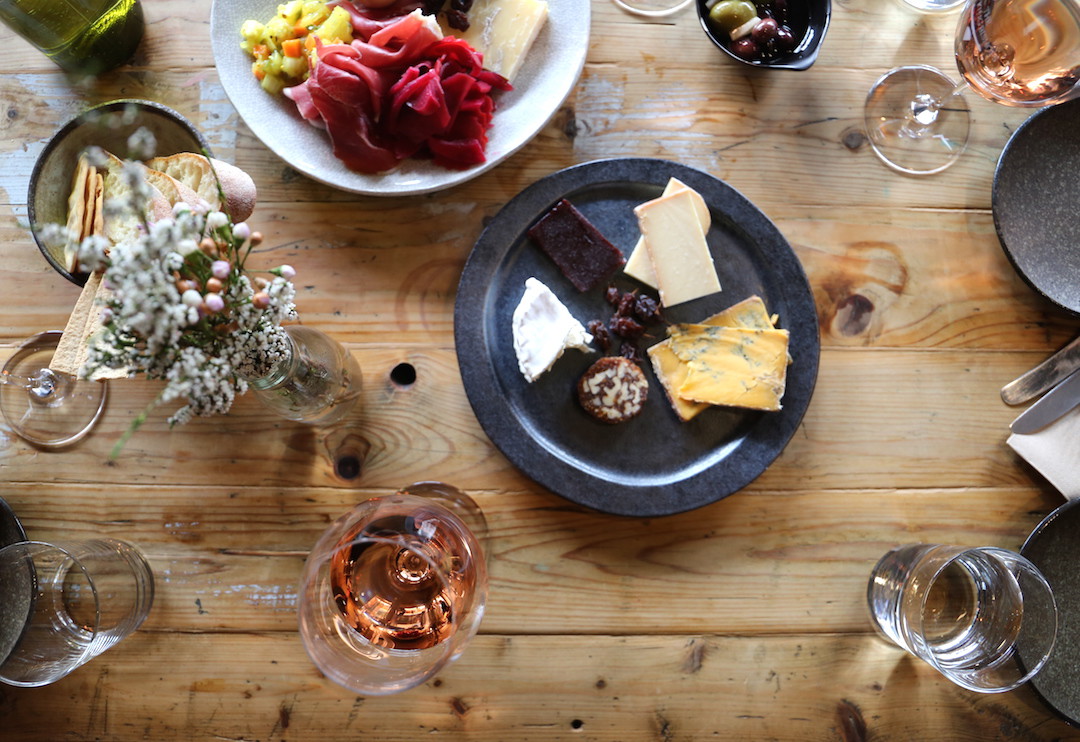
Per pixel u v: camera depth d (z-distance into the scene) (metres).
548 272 1.20
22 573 1.07
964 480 1.21
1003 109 1.27
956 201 1.25
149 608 1.16
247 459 1.20
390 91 1.11
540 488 1.20
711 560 1.19
